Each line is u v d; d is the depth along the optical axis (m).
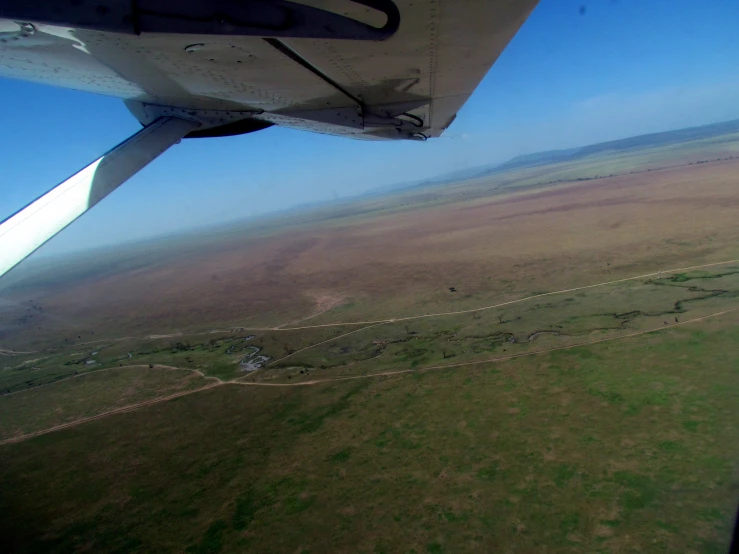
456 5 3.48
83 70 4.63
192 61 4.34
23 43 3.80
